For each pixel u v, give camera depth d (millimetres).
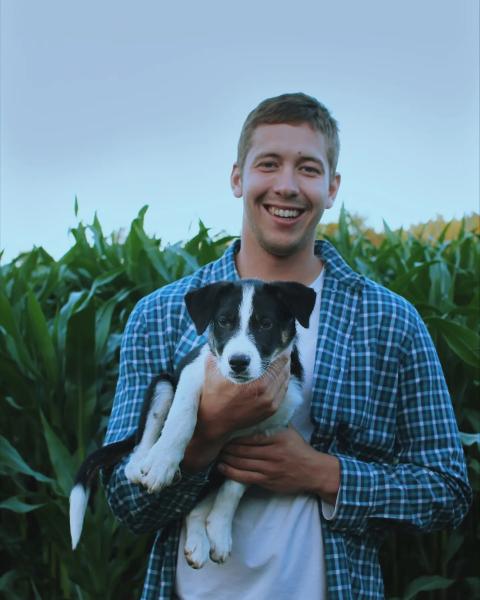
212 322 2496
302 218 2545
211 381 2125
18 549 3529
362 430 2354
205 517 2295
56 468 3221
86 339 3422
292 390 2332
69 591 3453
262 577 2217
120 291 3898
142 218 4426
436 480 2291
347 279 2506
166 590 2285
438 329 3467
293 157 2500
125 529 3275
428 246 4516
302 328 2578
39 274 4398
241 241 2754
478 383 3510
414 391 2398
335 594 2191
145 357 2557
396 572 3514
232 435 2266
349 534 2273
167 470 2133
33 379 3510
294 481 2215
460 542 3418
